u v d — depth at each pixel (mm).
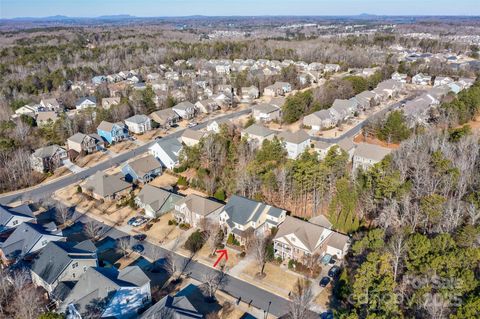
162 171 73312
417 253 35594
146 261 46906
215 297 40312
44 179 71062
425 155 60000
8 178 68688
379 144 81500
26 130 87625
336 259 46156
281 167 63750
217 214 54500
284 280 43000
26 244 46750
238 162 69812
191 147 73500
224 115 107625
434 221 44625
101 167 75188
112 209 59906
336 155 62781
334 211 51438
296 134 76500
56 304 39219
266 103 108188
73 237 52062
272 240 47875
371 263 33938
